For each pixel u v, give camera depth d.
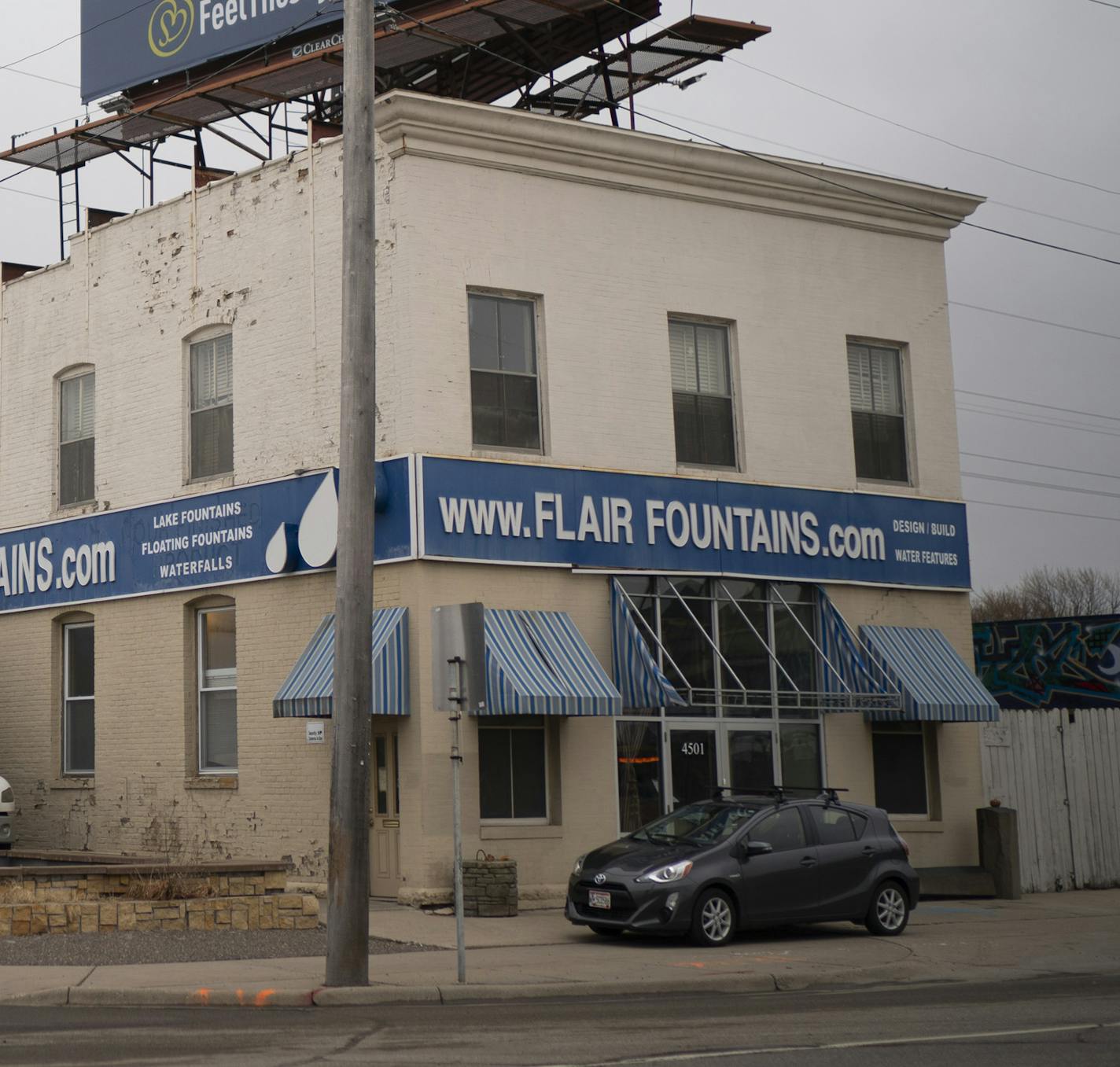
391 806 20.17
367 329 14.95
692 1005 13.60
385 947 16.84
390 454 20.36
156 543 23.44
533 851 20.38
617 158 22.09
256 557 21.95
